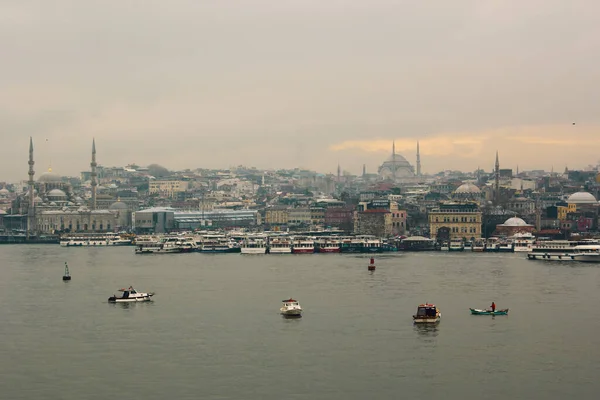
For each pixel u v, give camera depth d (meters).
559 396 188.75
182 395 189.25
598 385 195.50
